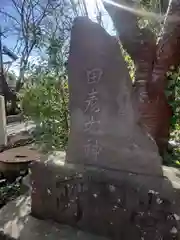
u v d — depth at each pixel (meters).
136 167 1.65
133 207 1.62
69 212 1.89
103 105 1.74
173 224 1.48
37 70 2.82
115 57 1.70
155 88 1.83
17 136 4.20
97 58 1.75
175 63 1.80
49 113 2.76
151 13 2.00
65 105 2.73
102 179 1.73
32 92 2.83
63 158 2.06
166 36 1.79
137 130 1.65
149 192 1.56
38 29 2.86
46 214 1.99
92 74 1.77
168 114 1.87
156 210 1.54
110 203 1.71
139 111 1.80
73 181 1.85
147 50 1.85
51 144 2.79
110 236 1.72
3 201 2.45
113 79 1.71
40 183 2.01
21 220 1.99
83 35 1.78
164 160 1.88
